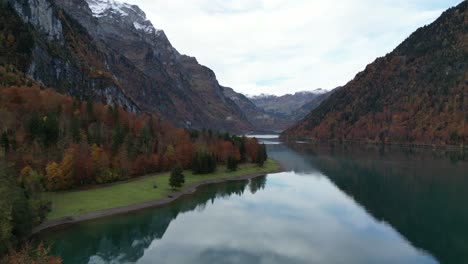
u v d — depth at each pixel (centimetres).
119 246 6334
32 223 6306
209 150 14838
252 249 6241
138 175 12050
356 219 8069
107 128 13238
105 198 9019
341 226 7569
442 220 8000
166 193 10238
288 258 5875
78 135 11319
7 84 13012
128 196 9400
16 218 5806
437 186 11662
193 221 7856
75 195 9044
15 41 16350
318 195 10512
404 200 9819
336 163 17788
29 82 14350
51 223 7231
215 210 8794
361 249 6322
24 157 9075
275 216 8294
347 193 10781
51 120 10662
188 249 6231
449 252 6234
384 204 9394
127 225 7488
